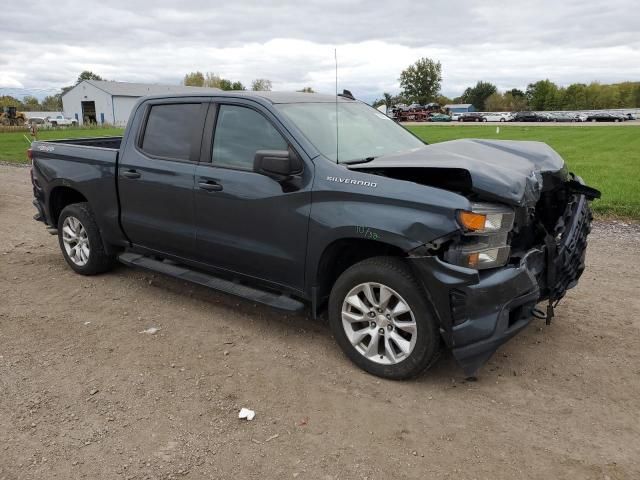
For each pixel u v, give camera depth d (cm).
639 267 631
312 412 346
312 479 287
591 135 3447
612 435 323
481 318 341
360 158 423
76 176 567
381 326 383
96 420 337
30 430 327
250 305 519
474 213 333
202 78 10781
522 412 346
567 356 417
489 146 449
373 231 362
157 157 498
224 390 371
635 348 430
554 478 287
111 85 8112
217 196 446
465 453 307
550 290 397
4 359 412
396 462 300
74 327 471
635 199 1018
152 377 388
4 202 1059
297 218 401
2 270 621
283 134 418
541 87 11106
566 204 450
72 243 606
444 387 375
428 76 10362
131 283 579
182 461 301
